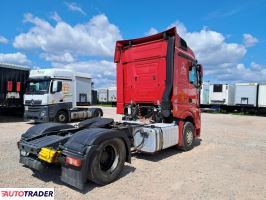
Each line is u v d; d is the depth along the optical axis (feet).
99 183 15.31
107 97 147.33
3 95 51.26
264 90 88.48
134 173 17.94
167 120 24.56
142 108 26.23
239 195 14.47
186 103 25.62
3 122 49.88
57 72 46.03
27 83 47.21
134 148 21.47
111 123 22.52
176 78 23.68
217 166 20.03
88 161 14.49
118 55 27.63
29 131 18.29
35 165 15.81
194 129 26.91
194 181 16.55
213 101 101.71
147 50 25.36
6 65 51.34
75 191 14.65
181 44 24.71
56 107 45.73
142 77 25.79
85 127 20.72
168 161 21.25
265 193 14.83
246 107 94.02
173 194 14.44
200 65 28.40
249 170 19.15
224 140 32.12
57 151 14.70
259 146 28.60
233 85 97.81
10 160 20.39
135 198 13.83
